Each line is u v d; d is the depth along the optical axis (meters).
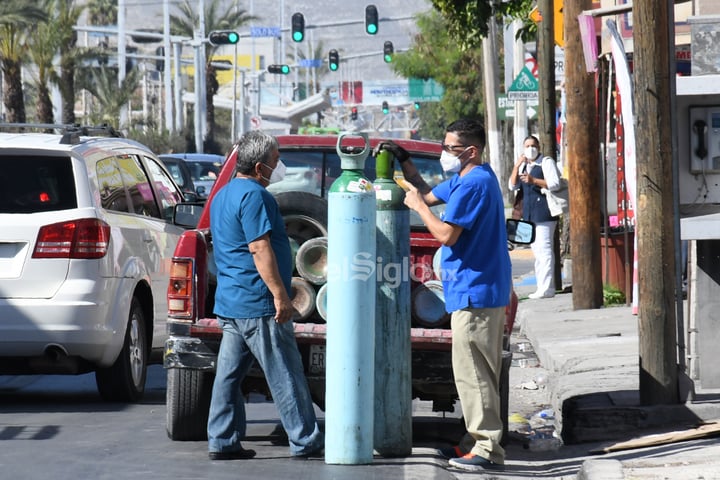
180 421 17.55
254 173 16.28
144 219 23.39
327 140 19.09
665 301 18.20
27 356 20.48
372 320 15.98
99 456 16.70
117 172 22.61
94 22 199.38
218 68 181.25
